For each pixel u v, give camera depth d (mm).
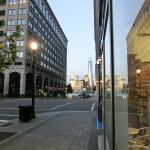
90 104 34500
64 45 149375
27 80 70312
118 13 2340
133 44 1692
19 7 70562
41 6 87188
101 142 6746
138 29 1568
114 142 2635
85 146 6781
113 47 2748
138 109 1574
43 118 14516
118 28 2340
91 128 10242
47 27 98312
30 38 73000
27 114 12648
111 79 2779
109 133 3279
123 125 2021
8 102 39438
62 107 27797
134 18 1667
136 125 1610
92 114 17328
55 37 117375
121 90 2133
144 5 1442
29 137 8289
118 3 2348
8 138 7785
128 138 1790
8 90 66625
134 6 1662
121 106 2146
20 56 67688
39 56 84562
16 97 66250
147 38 1395
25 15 69688
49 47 102562
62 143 7238
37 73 81500
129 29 1816
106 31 3971
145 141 1503
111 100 2795
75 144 7070
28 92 71125
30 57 73125
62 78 140625
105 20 4078
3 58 7430
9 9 71375
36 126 10992
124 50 1991
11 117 16469
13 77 66875
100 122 12047
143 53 1471
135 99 1634
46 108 26109
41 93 86812
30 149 6504
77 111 21094
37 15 81625
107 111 3914
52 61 109188
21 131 9375
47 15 98062
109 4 2965
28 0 70375
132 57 1725
